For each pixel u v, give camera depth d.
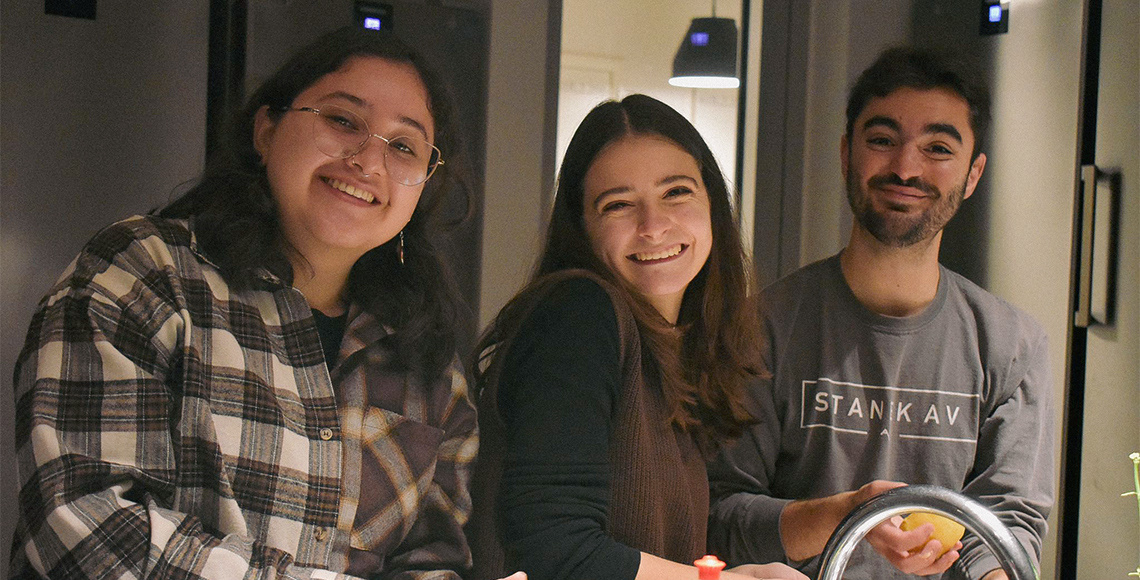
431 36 1.30
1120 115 1.50
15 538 0.93
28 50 1.19
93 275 0.93
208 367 0.97
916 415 1.47
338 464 1.04
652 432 1.08
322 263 1.12
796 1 1.45
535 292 1.10
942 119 1.46
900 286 1.47
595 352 1.02
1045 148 1.50
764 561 1.35
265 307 1.04
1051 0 1.49
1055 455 1.51
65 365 0.89
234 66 1.24
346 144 1.09
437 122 1.16
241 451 0.98
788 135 1.46
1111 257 1.50
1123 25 1.49
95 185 1.22
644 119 1.19
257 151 1.09
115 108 1.22
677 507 1.09
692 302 1.24
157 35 1.22
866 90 1.47
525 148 1.35
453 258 1.32
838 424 1.46
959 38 1.49
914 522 1.19
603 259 1.18
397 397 1.14
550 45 1.36
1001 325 1.49
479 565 1.16
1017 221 1.49
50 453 0.86
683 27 1.42
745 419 1.24
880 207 1.47
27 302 1.21
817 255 1.48
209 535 0.90
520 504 0.99
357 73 1.10
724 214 1.23
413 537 1.16
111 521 0.85
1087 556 1.52
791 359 1.45
